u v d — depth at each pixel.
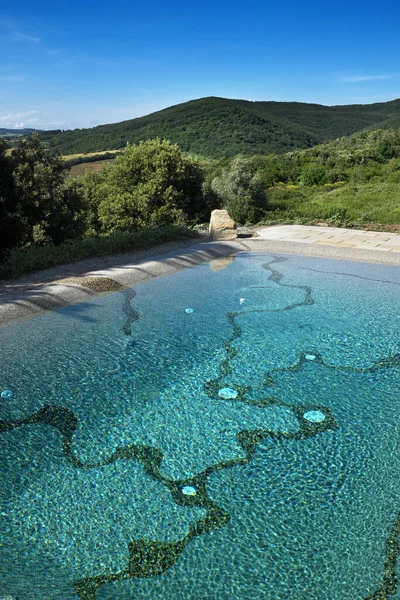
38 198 7.68
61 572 2.00
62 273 6.15
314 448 2.83
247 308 5.27
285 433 2.99
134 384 3.61
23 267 6.12
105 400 3.38
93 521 2.28
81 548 2.12
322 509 2.34
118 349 4.20
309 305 5.34
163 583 1.94
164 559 2.06
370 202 14.53
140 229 9.45
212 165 32.38
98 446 2.87
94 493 2.47
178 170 12.76
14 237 7.67
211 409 3.27
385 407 3.29
